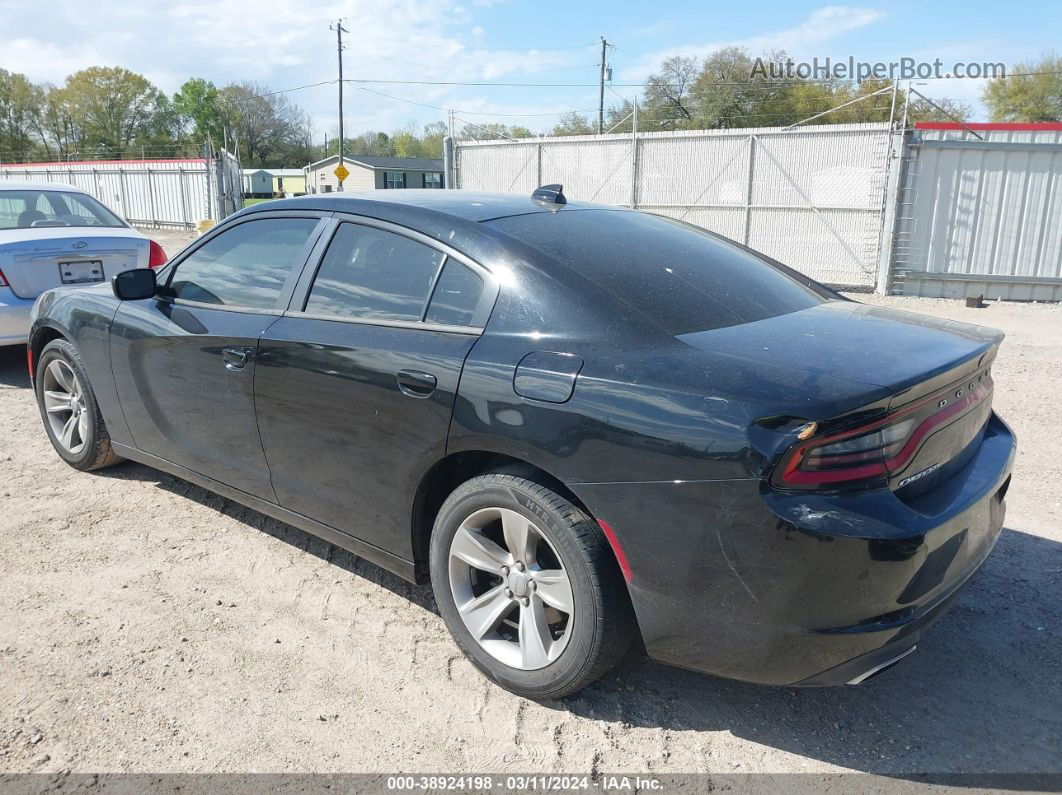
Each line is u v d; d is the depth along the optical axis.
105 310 3.92
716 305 2.68
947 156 12.88
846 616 2.10
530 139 17.98
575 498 2.43
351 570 3.49
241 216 3.55
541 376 2.40
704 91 48.31
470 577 2.76
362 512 2.97
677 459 2.16
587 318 2.48
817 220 14.72
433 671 2.79
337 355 2.88
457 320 2.69
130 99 86.12
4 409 5.79
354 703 2.61
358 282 3.00
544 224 2.96
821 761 2.37
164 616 3.09
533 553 2.56
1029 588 3.34
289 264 3.25
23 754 2.35
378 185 76.94
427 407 2.62
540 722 2.53
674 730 2.51
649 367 2.30
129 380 3.84
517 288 2.60
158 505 4.10
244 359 3.21
